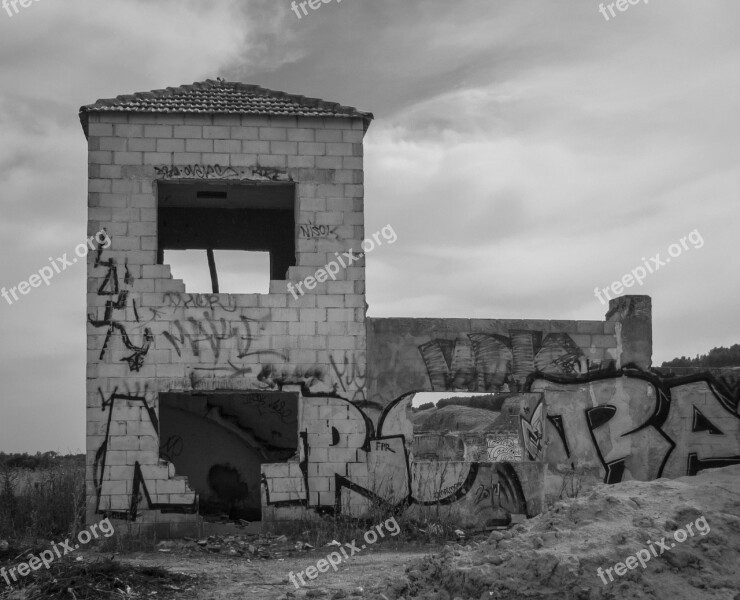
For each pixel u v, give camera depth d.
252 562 16.36
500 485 19.70
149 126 19.44
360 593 12.66
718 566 11.38
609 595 10.96
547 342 20.48
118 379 18.81
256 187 21.11
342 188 19.86
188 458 23.34
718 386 20.91
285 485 19.06
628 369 20.66
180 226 23.80
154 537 18.25
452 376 19.98
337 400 19.39
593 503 12.42
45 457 26.94
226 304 19.28
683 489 12.77
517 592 11.16
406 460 19.52
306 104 20.33
